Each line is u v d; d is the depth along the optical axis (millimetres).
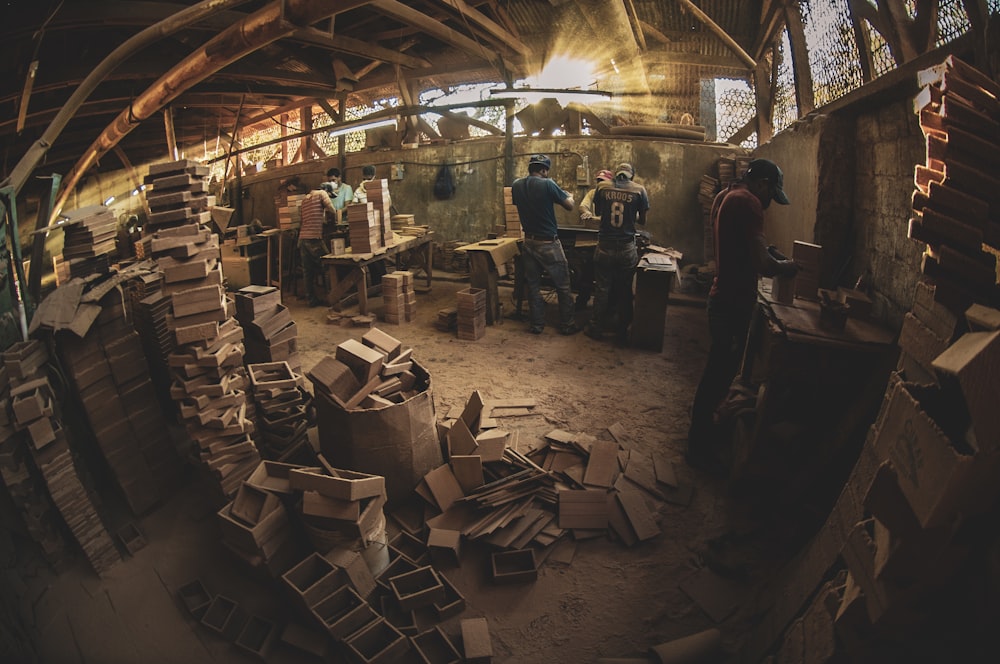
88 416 3090
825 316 3076
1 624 2334
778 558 2881
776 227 6047
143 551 3008
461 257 10117
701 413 3643
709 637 2350
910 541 1229
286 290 9266
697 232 9109
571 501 3207
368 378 3082
